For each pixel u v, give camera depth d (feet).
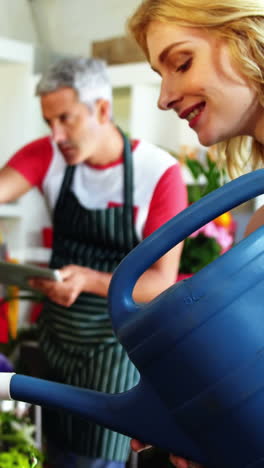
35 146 6.95
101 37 14.08
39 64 12.73
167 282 6.00
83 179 6.58
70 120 6.28
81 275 6.19
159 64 3.25
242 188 2.51
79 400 2.73
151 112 11.50
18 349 9.08
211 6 3.03
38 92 6.45
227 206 2.54
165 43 3.17
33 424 4.62
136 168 6.33
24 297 8.96
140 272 2.72
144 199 6.28
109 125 6.43
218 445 2.51
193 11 3.05
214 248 7.24
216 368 2.40
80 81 6.24
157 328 2.49
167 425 2.60
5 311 9.07
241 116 3.16
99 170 6.44
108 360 6.36
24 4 14.65
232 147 4.12
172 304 2.46
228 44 3.07
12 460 3.52
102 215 6.40
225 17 3.01
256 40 3.04
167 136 11.57
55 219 6.86
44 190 6.89
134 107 11.43
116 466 6.40
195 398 2.47
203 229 7.32
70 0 14.56
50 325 6.72
